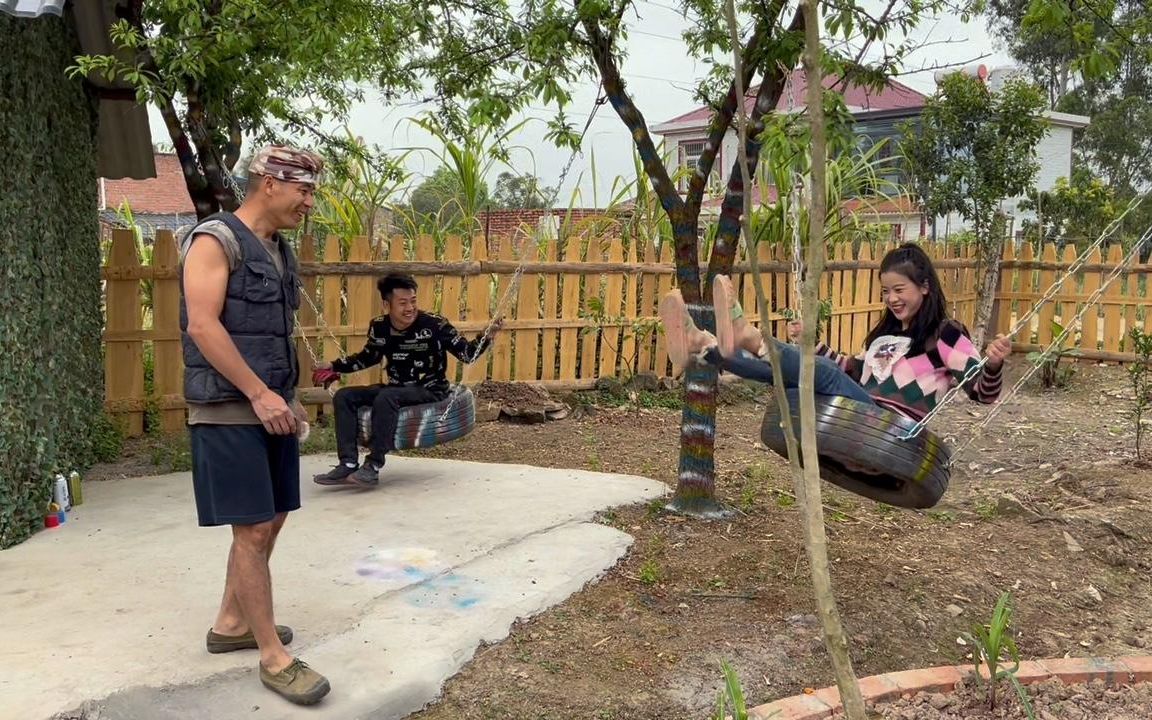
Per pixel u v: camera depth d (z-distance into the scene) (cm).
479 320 888
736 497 609
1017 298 1309
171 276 762
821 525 229
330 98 778
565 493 590
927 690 368
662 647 396
